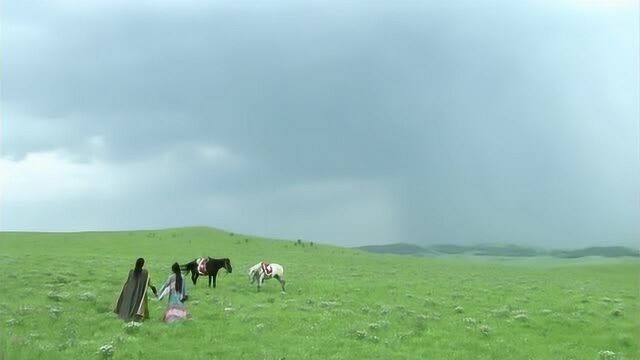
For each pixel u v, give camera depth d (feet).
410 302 126.11
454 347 88.33
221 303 113.09
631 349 93.04
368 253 359.05
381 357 80.53
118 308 96.58
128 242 324.39
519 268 304.71
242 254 293.23
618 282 226.99
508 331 100.48
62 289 122.01
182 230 398.83
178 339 84.58
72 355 73.36
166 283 96.17
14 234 349.41
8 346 73.41
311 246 359.66
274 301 119.44
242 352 79.61
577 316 114.52
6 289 118.11
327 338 88.53
